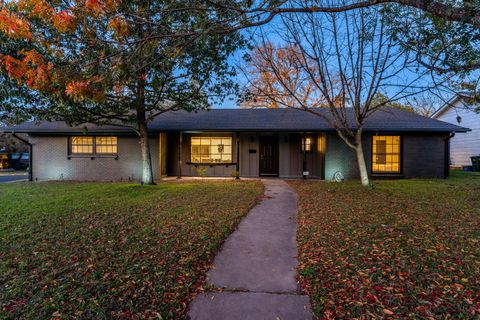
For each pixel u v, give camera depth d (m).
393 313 2.21
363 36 6.84
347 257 3.28
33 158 11.84
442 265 2.98
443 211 5.27
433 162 10.77
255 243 3.97
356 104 7.79
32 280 2.81
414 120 11.20
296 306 2.42
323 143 11.22
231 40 5.86
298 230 4.46
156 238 4.03
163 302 2.44
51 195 7.45
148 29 3.79
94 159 11.77
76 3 3.22
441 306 2.28
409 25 4.34
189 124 11.50
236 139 12.31
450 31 3.64
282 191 8.29
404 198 6.61
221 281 2.88
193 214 5.40
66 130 11.24
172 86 8.25
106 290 2.61
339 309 2.31
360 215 5.12
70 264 3.17
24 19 3.46
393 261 3.11
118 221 4.91
